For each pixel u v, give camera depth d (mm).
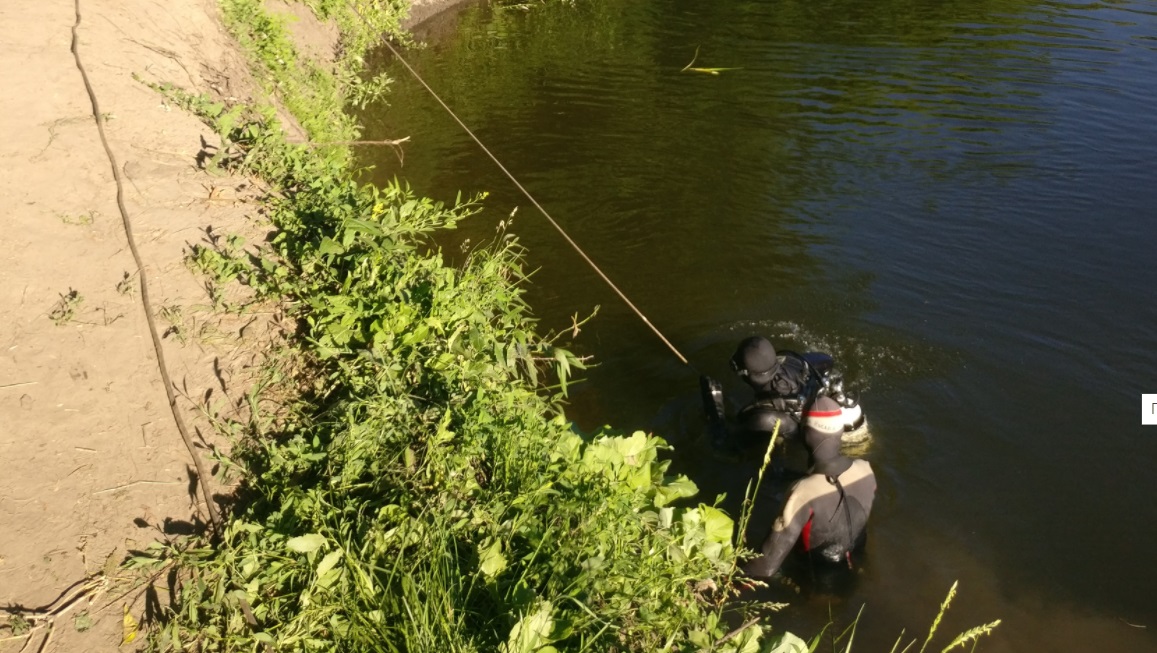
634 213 8359
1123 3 15703
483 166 9297
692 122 10570
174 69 7324
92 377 4035
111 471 3594
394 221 5641
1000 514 5145
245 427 3906
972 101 11094
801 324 6820
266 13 10242
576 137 10117
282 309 4711
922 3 15758
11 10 7059
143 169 5648
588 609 2980
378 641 2916
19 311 4320
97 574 3178
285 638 2924
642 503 3865
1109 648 4336
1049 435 5750
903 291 7230
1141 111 10695
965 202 8594
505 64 12922
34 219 4953
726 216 8336
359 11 13352
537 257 7570
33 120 5797
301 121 8930
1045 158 9508
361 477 3623
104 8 7508
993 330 6754
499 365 4418
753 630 3555
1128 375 6297
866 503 4836
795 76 12070
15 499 3408
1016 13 15109
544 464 3793
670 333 6711
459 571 3186
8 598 3049
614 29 14672
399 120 10594
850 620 4484
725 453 5641
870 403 5988
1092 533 5031
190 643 2963
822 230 8117
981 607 4559
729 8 15828
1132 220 8266
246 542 3223
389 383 4023
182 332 4383
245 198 5707
